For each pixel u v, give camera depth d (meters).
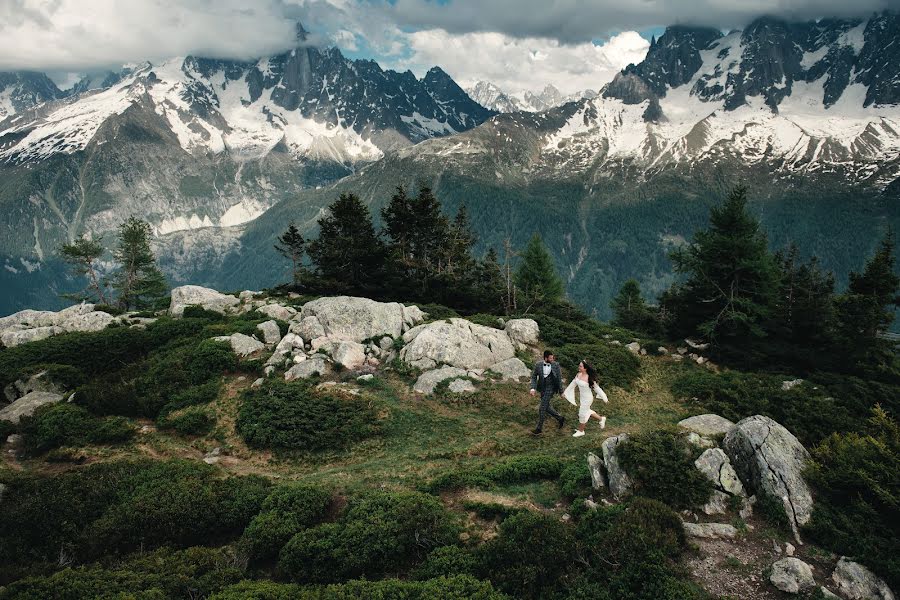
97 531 16.38
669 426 22.27
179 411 27.98
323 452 24.16
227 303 45.53
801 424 24.19
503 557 13.33
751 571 12.29
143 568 14.27
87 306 46.59
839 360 35.09
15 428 26.00
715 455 15.95
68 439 24.70
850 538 12.90
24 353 33.62
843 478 14.50
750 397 27.98
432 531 14.96
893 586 11.65
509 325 38.75
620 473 16.30
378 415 26.81
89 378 32.88
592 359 34.97
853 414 26.28
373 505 16.77
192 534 16.97
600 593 11.64
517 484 18.47
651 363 37.72
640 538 12.62
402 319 38.16
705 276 39.62
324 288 51.81
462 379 29.84
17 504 18.00
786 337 39.44
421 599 11.66
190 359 32.47
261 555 15.66
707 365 37.06
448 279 55.22
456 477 18.80
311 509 17.34
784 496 14.33
